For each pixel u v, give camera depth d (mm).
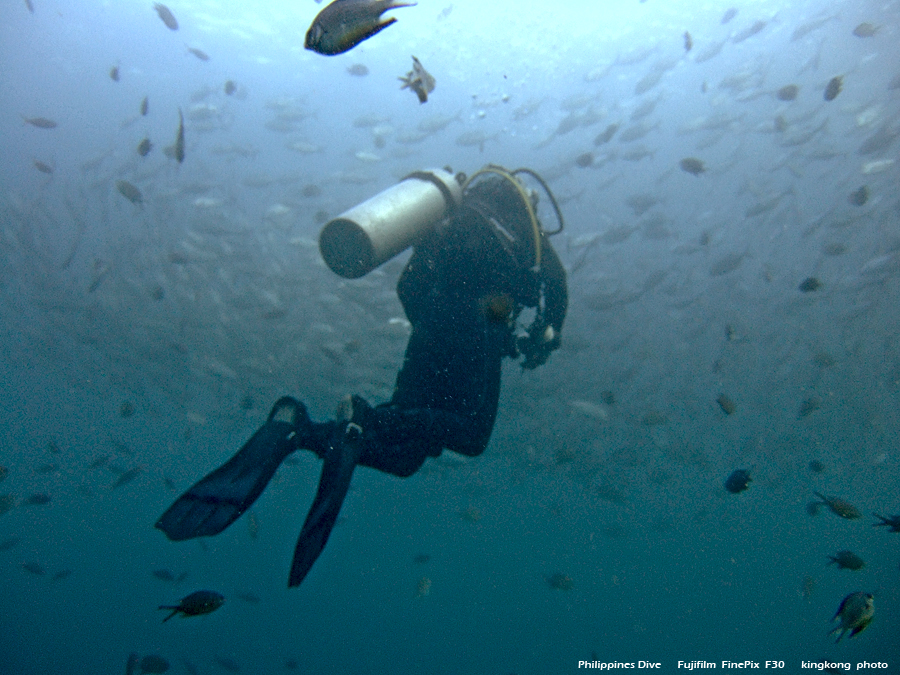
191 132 11789
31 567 6586
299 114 10109
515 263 2592
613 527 8234
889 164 7488
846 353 10586
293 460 6305
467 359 2434
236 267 8602
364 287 7090
